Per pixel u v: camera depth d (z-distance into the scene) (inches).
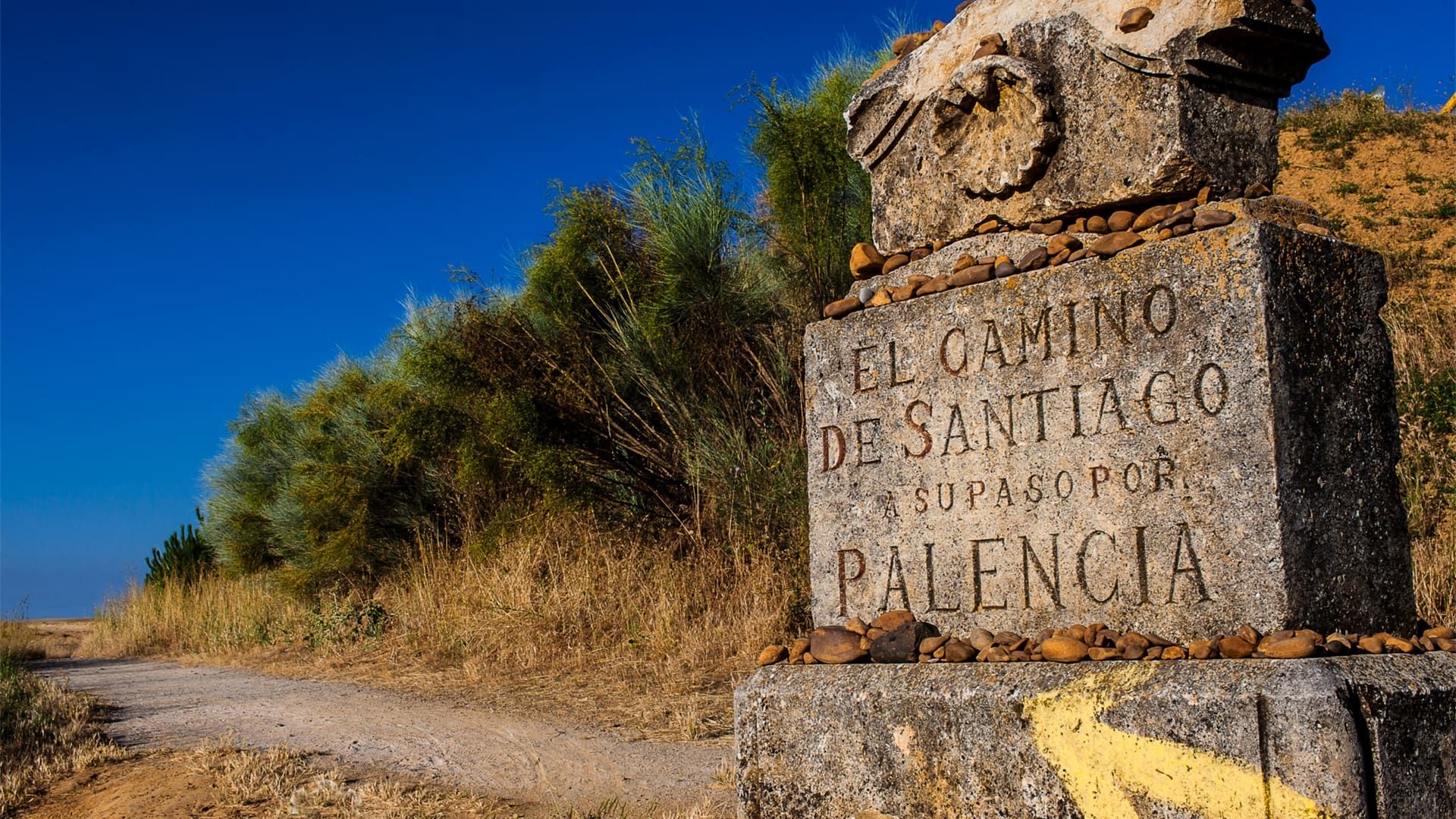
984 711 133.3
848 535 165.8
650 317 421.4
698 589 402.0
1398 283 472.1
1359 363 133.3
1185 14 139.6
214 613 633.6
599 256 458.3
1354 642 122.3
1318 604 124.0
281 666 469.7
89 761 260.2
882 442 162.2
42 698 344.2
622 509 460.8
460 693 358.9
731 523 407.8
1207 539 127.2
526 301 474.6
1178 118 139.1
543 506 473.1
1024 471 145.3
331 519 597.0
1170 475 130.7
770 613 369.7
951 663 143.7
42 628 927.0
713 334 420.2
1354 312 133.7
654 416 462.6
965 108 163.0
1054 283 143.2
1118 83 145.6
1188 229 133.9
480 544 490.3
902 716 141.9
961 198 165.8
